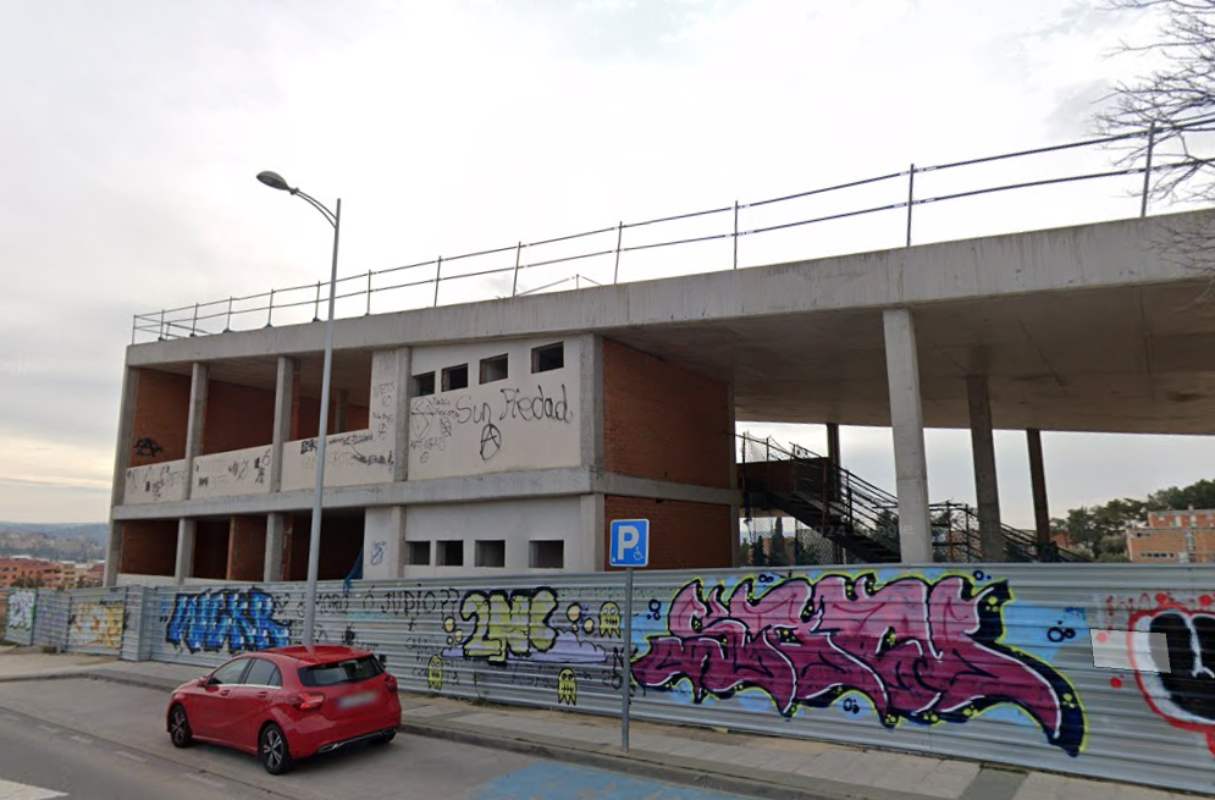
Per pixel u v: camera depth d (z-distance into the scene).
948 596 9.23
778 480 22.70
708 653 11.02
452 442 17.70
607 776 9.02
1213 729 7.55
